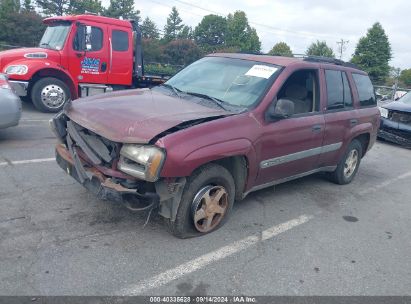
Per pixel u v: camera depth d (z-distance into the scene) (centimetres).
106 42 1030
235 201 514
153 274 337
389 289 356
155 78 1149
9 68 916
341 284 354
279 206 517
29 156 600
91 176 374
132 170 352
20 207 427
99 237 383
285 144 466
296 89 494
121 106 411
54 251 353
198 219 395
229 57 529
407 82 6612
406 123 1025
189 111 407
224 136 388
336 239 443
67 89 979
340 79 581
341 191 612
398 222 514
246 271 357
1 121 624
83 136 404
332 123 543
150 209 359
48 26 1066
